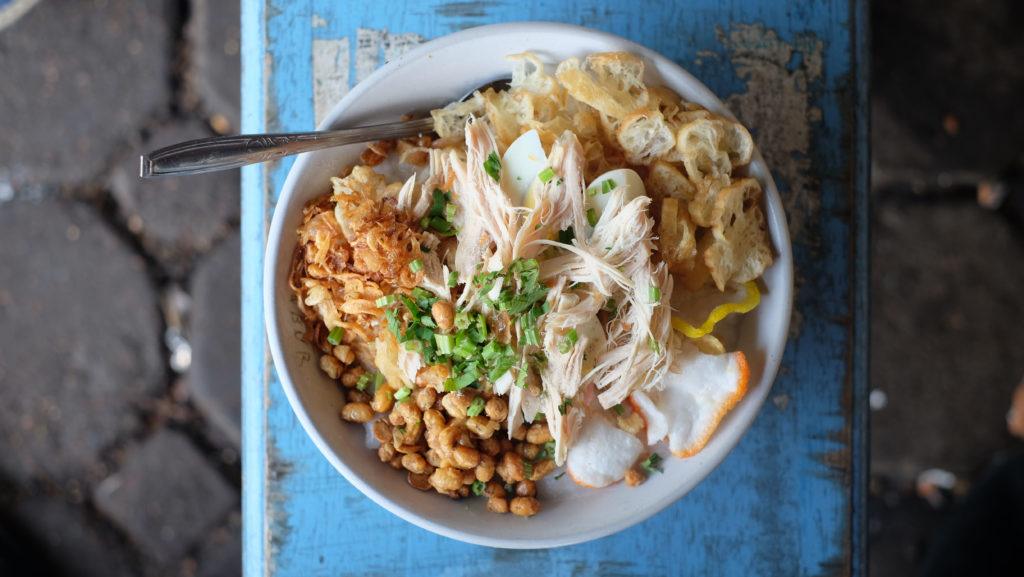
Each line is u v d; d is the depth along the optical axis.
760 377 0.43
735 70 0.50
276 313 0.41
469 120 0.43
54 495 0.79
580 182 0.41
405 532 0.50
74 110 0.79
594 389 0.44
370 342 0.44
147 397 0.79
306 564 0.50
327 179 0.43
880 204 0.81
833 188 0.50
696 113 0.42
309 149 0.42
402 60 0.42
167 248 0.79
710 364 0.43
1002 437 0.81
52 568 0.78
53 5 0.78
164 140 0.79
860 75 0.51
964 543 0.71
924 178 0.81
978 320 0.81
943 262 0.81
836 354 0.51
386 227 0.41
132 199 0.79
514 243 0.41
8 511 0.79
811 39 0.51
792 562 0.51
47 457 0.79
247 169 0.50
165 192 0.79
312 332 0.44
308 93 0.50
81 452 0.79
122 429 0.79
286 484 0.50
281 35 0.50
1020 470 0.70
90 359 0.79
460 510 0.44
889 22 0.80
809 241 0.50
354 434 0.44
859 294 0.51
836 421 0.51
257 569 0.50
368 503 0.50
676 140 0.42
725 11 0.50
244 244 0.50
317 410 0.43
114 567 0.79
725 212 0.42
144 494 0.79
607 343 0.42
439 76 0.43
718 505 0.51
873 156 0.81
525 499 0.44
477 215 0.42
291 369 0.42
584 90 0.41
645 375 0.42
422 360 0.42
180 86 0.79
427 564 0.50
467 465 0.43
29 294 0.79
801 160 0.50
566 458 0.44
